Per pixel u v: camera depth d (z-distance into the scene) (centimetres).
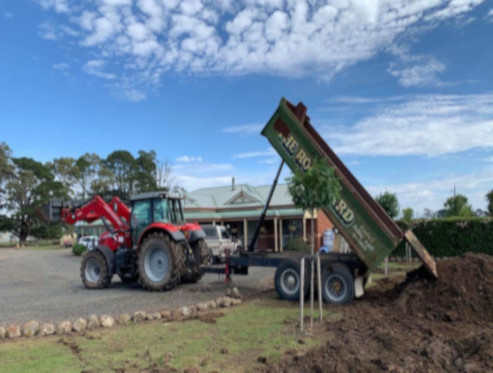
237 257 1081
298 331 627
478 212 3300
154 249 1138
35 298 1042
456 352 489
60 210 1370
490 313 655
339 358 481
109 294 1080
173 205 1238
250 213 2872
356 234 854
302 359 488
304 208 712
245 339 592
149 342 592
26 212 6050
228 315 763
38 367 494
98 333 655
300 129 938
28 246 6253
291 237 2881
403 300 767
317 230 2825
